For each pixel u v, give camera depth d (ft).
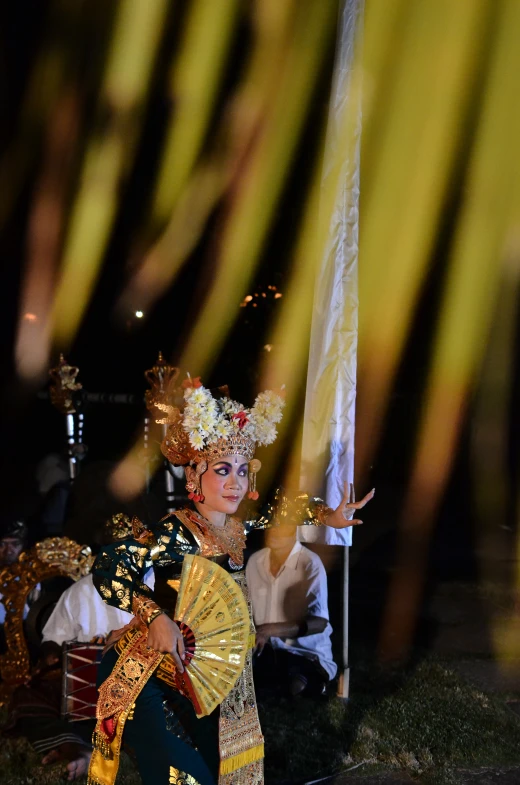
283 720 14.10
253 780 9.45
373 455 42.63
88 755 12.46
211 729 9.46
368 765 12.48
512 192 38.58
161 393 19.08
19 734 13.16
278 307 40.50
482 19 34.53
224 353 42.22
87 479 17.98
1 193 44.86
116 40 40.93
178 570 9.42
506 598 22.06
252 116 40.32
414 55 35.35
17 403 46.01
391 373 43.16
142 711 9.05
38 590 14.98
